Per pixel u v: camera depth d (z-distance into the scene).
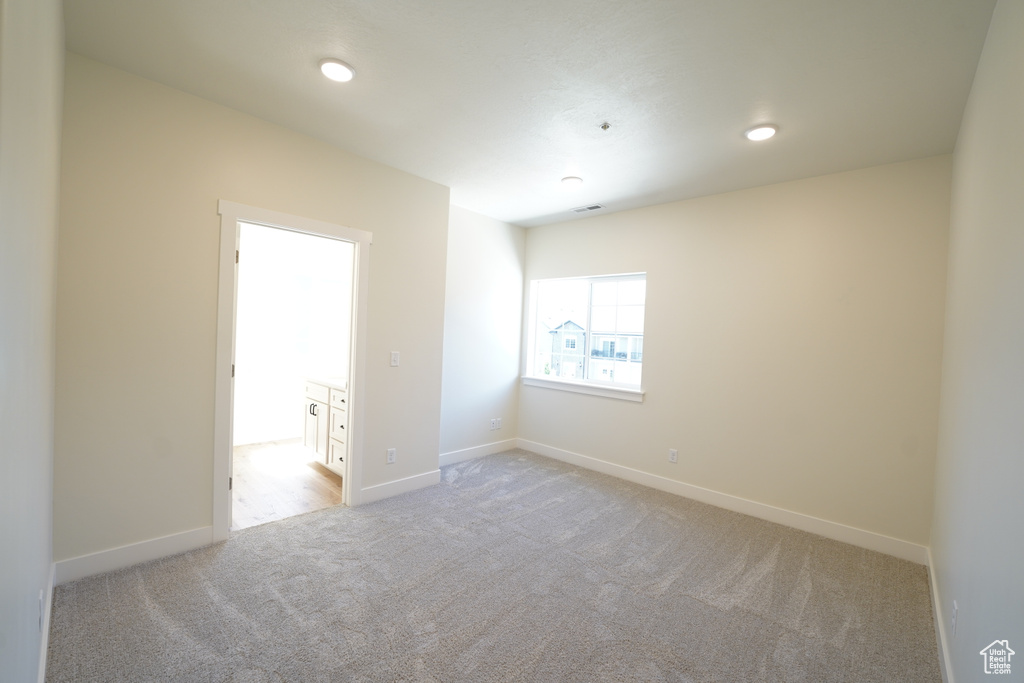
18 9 0.83
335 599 2.14
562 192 3.69
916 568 2.62
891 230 2.83
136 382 2.28
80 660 1.70
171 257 2.35
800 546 2.87
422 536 2.82
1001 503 1.22
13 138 0.84
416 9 1.66
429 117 2.51
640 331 4.18
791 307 3.20
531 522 3.08
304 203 2.81
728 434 3.48
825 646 1.94
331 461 3.86
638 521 3.16
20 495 1.07
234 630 1.90
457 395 4.38
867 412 2.90
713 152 2.79
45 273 1.50
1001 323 1.31
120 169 2.19
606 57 1.91
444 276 3.68
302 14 1.72
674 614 2.13
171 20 1.78
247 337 4.82
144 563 2.34
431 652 1.83
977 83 1.81
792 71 1.93
